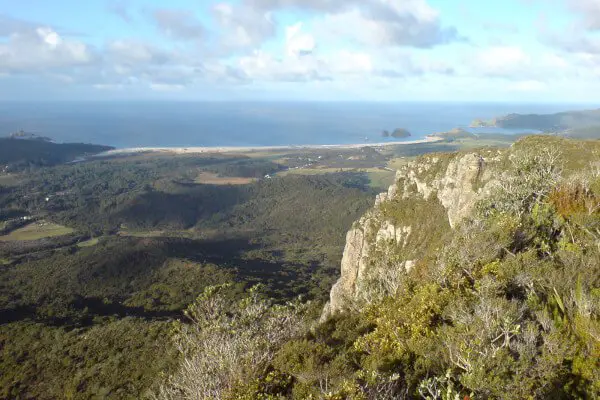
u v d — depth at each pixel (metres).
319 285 110.00
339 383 12.35
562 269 16.34
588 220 20.56
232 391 13.87
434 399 10.59
